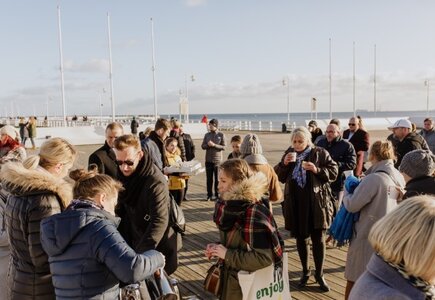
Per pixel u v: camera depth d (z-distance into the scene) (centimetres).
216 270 246
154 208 268
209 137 860
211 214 749
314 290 410
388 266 126
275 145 2106
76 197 207
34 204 223
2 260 291
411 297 120
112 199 212
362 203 309
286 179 416
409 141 596
